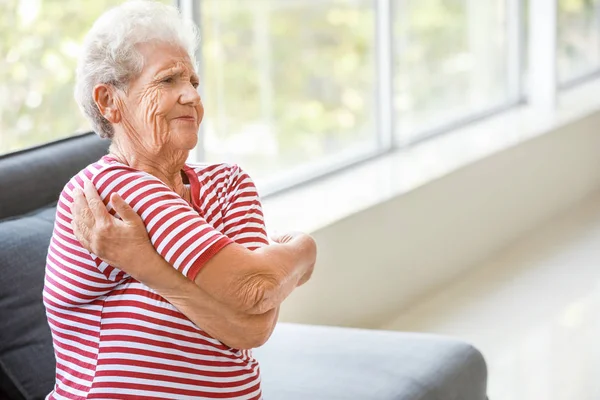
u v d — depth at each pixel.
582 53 7.21
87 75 1.86
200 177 1.96
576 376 3.96
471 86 6.02
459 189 5.07
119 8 1.88
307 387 2.62
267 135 4.42
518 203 5.75
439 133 5.73
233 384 1.85
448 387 2.72
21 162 2.68
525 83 6.58
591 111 6.40
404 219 4.61
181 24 1.90
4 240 2.44
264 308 1.83
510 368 4.07
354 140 5.04
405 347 2.88
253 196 2.01
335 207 4.30
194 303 1.78
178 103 1.86
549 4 6.30
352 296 4.29
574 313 4.64
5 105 3.19
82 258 1.80
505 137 5.70
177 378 1.80
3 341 2.38
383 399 2.55
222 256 1.78
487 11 6.10
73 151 2.80
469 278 5.13
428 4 5.50
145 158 1.88
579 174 6.52
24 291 2.41
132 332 1.79
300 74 4.59
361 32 4.98
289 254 1.94
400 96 5.35
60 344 1.87
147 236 1.77
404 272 4.66
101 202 1.77
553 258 5.43
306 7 4.57
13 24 3.19
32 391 2.39
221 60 4.11
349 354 2.83
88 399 1.80
